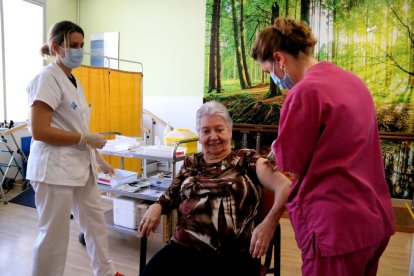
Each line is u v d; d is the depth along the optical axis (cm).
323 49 373
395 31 349
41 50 169
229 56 416
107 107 344
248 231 134
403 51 349
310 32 105
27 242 250
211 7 420
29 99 155
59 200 161
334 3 365
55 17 475
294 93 95
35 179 158
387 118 359
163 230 219
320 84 92
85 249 240
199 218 134
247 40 406
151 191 238
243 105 414
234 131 414
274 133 400
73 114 166
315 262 93
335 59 371
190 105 454
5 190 387
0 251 235
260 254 113
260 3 396
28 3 432
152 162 374
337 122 89
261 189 137
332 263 91
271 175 127
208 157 146
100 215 184
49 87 153
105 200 336
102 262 184
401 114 355
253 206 135
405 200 358
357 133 91
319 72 97
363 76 363
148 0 465
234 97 418
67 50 160
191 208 138
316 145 92
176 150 217
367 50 360
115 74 354
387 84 356
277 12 389
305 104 92
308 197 94
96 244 183
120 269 214
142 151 231
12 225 282
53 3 469
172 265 131
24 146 423
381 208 96
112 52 496
